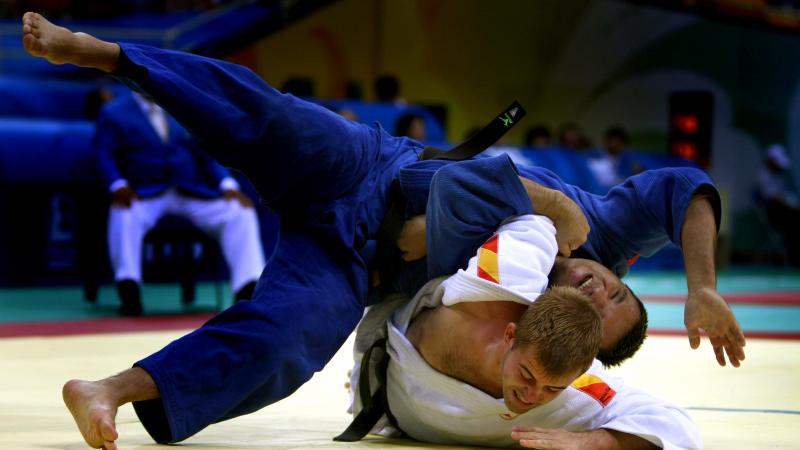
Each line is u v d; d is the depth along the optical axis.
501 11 36.47
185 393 5.20
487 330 5.45
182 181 15.09
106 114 15.18
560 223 5.81
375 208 6.17
